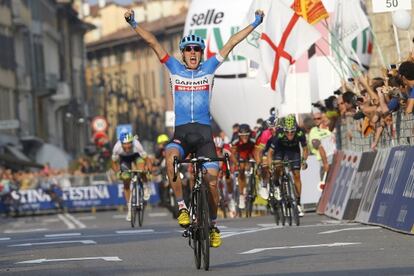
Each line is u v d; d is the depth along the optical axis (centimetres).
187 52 2634
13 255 3195
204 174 2564
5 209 10219
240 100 7406
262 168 4600
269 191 4353
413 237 3078
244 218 5247
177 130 2614
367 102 4212
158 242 3472
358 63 5431
